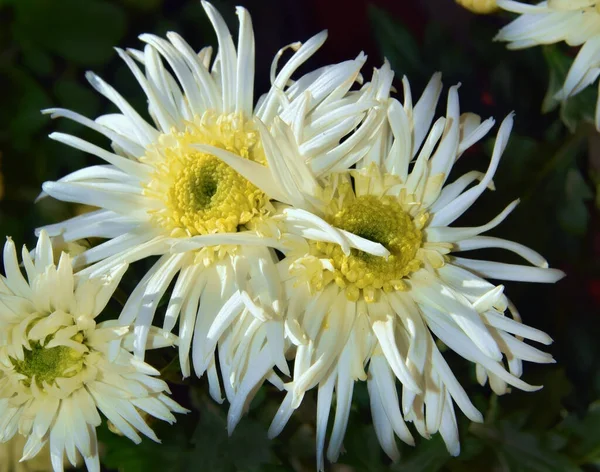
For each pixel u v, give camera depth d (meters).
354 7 0.71
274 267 0.55
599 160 0.65
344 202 0.56
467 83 0.65
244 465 0.59
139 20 0.66
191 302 0.56
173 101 0.58
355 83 0.62
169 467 0.59
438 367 0.56
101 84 0.58
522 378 0.61
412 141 0.57
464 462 0.59
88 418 0.56
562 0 0.59
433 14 0.71
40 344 0.57
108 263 0.56
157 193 0.57
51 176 0.65
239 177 0.57
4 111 0.65
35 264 0.56
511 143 0.64
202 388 0.60
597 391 0.62
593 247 0.64
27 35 0.65
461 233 0.56
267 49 0.69
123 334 0.55
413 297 0.56
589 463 0.60
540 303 0.63
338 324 0.56
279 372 0.59
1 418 0.57
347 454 0.59
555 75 0.62
